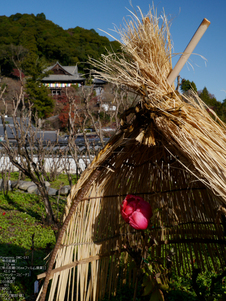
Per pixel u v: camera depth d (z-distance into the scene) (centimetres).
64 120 2931
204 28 165
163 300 192
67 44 6144
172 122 167
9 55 4162
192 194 244
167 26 186
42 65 3828
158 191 254
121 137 183
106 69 192
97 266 225
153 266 214
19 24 7112
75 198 201
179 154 176
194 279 214
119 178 238
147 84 178
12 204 743
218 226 235
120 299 267
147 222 188
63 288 198
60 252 198
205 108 196
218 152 164
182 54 172
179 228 257
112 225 241
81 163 1266
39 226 551
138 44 188
